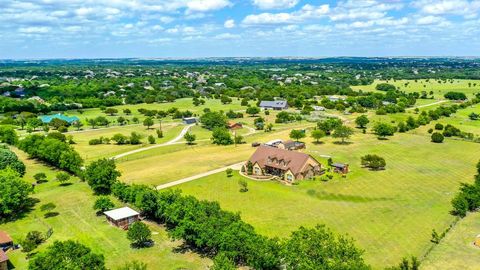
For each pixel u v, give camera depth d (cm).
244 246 6009
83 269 5412
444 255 6656
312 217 8331
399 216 8338
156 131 18438
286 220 8181
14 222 8369
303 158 10950
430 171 11594
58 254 5481
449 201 9181
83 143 16075
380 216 8350
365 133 17350
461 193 8681
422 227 7775
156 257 6706
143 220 8344
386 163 12444
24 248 6812
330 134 17025
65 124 19262
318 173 11288
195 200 7500
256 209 8812
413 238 7306
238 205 9062
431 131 17262
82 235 7612
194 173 11594
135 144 15862
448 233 7494
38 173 11225
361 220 8150
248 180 10862
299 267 5194
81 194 10000
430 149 14338
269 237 7350
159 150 14675
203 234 6500
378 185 10369
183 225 6862
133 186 9006
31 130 18438
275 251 5822
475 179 10075
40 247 7156
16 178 9112
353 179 10862
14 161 11350
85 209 8969
